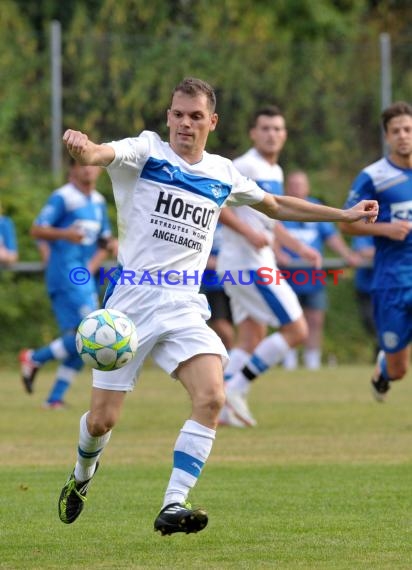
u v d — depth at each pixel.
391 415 33.88
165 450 27.25
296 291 50.62
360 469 24.00
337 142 58.75
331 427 31.16
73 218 37.47
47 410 36.12
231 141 57.50
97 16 63.25
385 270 29.42
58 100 55.59
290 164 58.53
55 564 15.63
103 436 17.78
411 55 59.62
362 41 69.19
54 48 55.31
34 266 52.81
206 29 63.78
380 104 58.75
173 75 57.09
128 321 17.22
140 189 17.91
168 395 41.16
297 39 67.94
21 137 56.47
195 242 18.05
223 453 26.55
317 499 20.66
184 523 15.44
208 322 46.66
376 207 19.41
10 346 53.25
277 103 58.28
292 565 15.44
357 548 16.55
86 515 19.44
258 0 67.06
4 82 56.69
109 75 56.31
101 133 56.25
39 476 23.48
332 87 58.84
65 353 36.91
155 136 18.23
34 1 63.09
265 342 31.75
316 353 52.12
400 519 18.73
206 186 18.12
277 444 27.97
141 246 17.89
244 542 17.06
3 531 18.08
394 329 29.55
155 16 63.41
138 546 16.88
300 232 49.22
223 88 57.59
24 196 55.16
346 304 57.28
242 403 31.67
